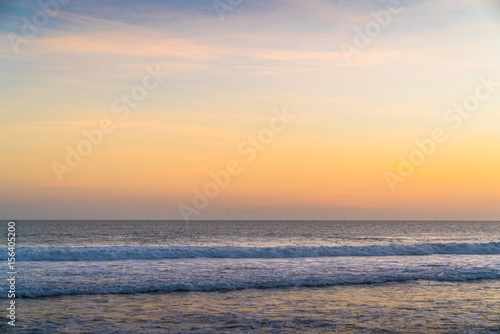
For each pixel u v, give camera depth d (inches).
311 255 1027.3
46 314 469.1
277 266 833.5
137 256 929.5
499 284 695.1
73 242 1865.2
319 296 583.5
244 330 420.2
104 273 722.8
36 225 4372.5
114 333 405.4
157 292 596.7
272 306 522.3
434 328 434.3
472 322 458.6
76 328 419.5
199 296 575.8
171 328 424.8
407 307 524.1
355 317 473.7
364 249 1079.6
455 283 696.4
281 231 3193.9
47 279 657.0
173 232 2876.5
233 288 632.4
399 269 820.0
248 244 1760.6
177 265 828.6
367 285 668.7
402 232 3228.3
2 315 461.1
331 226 4724.4
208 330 418.9
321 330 422.6
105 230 3169.3
